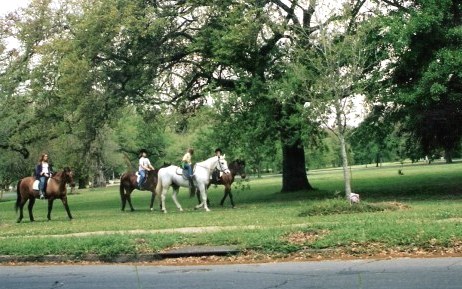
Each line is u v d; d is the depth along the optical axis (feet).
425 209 62.85
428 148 99.09
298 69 76.28
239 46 92.27
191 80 117.50
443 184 115.44
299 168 122.21
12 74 118.83
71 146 131.64
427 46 81.97
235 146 99.30
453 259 36.32
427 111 85.97
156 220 69.62
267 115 91.56
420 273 32.19
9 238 55.98
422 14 78.59
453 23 83.25
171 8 102.27
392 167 281.54
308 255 40.91
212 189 174.50
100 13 100.27
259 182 204.23
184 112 121.08
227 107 96.07
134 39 100.22
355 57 72.79
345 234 43.80
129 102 111.34
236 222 60.44
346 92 72.13
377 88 82.48
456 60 75.46
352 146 99.25
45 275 39.04
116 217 80.74
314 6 73.10
